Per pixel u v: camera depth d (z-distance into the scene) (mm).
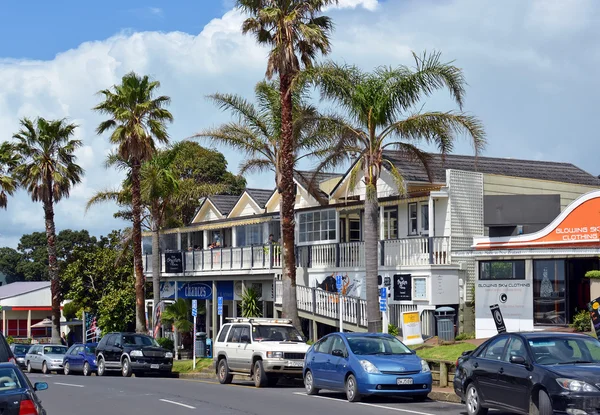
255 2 30656
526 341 14664
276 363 24016
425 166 29531
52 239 48625
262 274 39000
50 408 19844
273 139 33469
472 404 15938
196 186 47156
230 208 46438
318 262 36719
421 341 26812
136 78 40344
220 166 59281
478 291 28469
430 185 33031
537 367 13914
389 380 18641
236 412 17828
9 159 48719
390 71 26406
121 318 49125
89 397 22594
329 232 36469
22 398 12156
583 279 26672
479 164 36844
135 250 40406
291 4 30406
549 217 28188
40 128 47344
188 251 44781
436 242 31547
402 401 19609
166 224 47281
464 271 32031
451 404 18812
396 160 34375
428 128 26203
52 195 48094
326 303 33000
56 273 48969
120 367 33344
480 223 32625
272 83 33250
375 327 26484
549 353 14383
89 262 51812
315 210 37312
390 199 33406
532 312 26953
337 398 20391
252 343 24875
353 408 17891
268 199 43125
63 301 64938
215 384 26250
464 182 32406
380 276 33375
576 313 26219
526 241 27641
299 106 31312
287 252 29797
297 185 40125
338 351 20000
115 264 49656
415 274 31781
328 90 26531
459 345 24609
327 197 37781
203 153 59031
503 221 28578
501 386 14852
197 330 45719
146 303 49406
